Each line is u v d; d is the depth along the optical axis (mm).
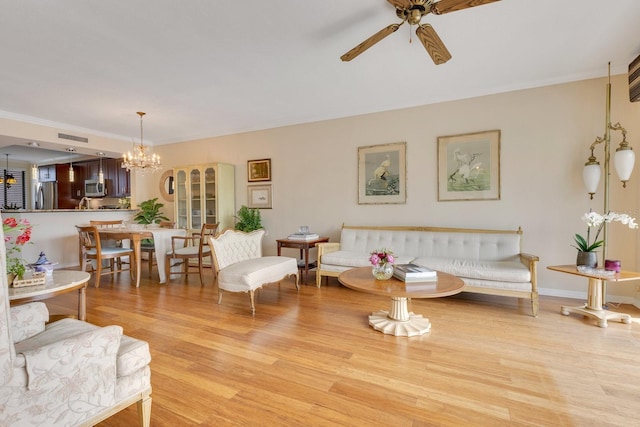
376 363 1979
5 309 941
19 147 6371
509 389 1685
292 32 2346
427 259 3420
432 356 2062
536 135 3381
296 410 1533
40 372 1010
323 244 3910
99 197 7441
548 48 2643
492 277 2900
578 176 3217
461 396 1629
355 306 3119
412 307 3059
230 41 2461
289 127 4844
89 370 1133
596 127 3141
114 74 3025
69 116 4387
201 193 5281
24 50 2547
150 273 4551
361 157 4324
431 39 1988
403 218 4086
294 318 2787
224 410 1538
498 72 3133
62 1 1938
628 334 2383
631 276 2482
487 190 3615
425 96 3805
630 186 3027
